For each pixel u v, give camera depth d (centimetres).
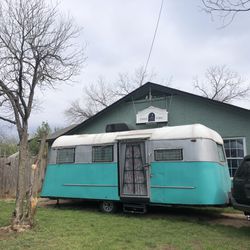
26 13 1059
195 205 1073
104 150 1295
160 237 859
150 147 1182
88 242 799
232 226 1004
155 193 1154
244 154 1390
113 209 1258
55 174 1417
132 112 1716
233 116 1432
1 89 987
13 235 867
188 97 1550
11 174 1812
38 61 1039
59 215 1189
